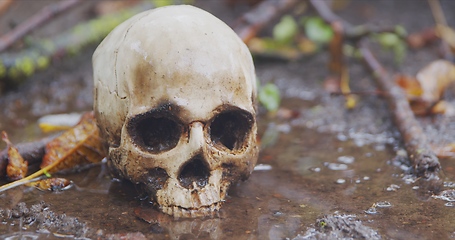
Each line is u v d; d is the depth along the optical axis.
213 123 1.02
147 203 1.02
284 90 1.43
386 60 1.56
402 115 1.23
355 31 1.48
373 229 0.97
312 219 0.99
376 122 1.29
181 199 0.99
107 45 1.02
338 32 1.46
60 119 1.29
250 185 1.08
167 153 0.99
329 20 1.48
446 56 1.51
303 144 1.22
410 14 1.89
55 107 1.35
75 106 1.36
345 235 0.96
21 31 1.37
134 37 0.99
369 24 1.79
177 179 0.99
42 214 0.99
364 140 1.23
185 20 1.00
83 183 1.08
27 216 0.99
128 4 1.72
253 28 1.43
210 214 0.99
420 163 1.10
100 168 1.12
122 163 1.00
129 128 0.99
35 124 1.27
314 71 1.51
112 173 1.07
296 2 1.50
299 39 1.66
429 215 1.00
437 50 1.56
